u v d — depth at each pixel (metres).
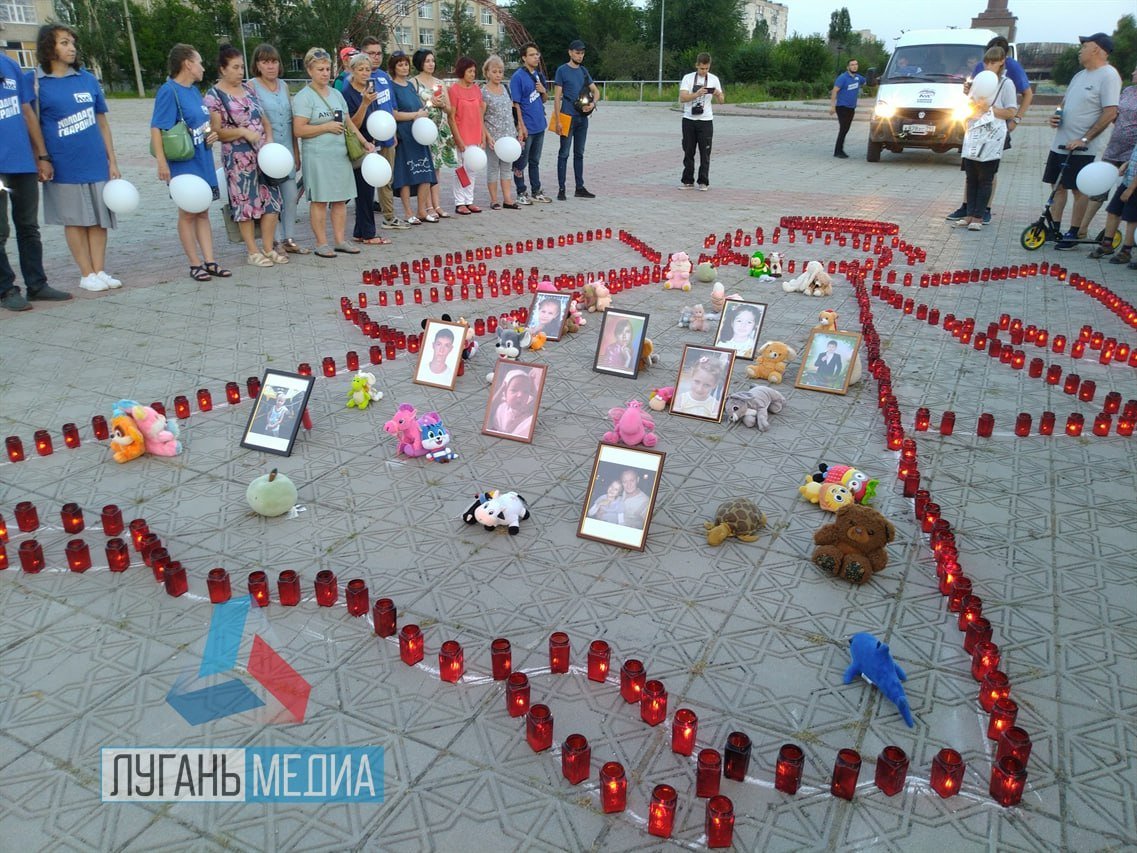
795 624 3.60
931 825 2.64
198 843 2.57
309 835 2.60
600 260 10.35
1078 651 3.44
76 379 6.29
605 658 3.22
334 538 4.23
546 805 2.70
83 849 2.55
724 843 2.53
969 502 4.63
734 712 3.10
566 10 67.06
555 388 6.21
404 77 11.48
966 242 11.48
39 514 4.45
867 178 17.42
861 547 3.87
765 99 49.75
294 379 5.24
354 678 3.27
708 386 5.68
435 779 2.80
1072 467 5.05
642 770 2.84
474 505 4.31
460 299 8.55
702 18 65.50
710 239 11.04
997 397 6.16
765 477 4.91
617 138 25.95
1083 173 10.10
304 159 9.88
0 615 3.61
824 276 8.86
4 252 7.83
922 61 19.58
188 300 8.36
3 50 7.49
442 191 15.78
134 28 58.62
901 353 7.12
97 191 8.21
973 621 3.44
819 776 2.82
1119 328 7.78
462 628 3.55
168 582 3.71
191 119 8.46
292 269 9.70
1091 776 2.83
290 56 66.00
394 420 5.11
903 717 3.06
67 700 3.13
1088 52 10.23
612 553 4.13
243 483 4.80
